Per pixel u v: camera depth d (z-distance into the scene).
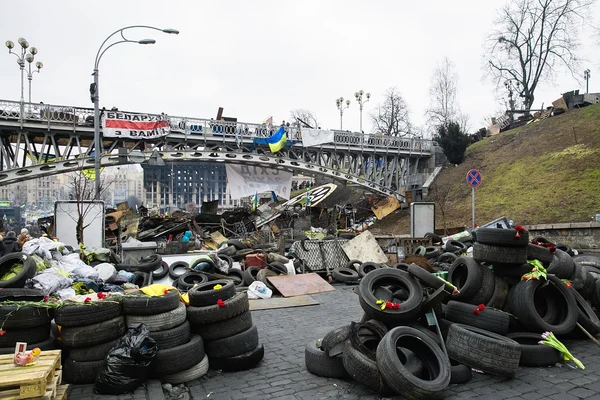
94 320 5.45
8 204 72.25
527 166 33.53
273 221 34.16
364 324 5.77
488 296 6.85
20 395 3.90
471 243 16.89
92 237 15.39
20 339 5.37
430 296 6.03
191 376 5.68
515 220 26.39
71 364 5.39
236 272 13.29
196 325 6.15
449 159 43.53
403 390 4.64
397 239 18.92
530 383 5.30
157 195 127.31
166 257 14.10
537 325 6.27
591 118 35.00
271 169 35.00
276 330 8.29
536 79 49.06
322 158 41.84
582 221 22.52
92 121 29.00
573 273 7.73
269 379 5.74
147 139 29.86
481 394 4.98
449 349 5.67
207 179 136.00
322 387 5.41
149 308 5.65
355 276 14.12
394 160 44.72
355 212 43.53
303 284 12.69
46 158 33.75
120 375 5.06
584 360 6.14
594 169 27.62
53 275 7.18
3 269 7.00
